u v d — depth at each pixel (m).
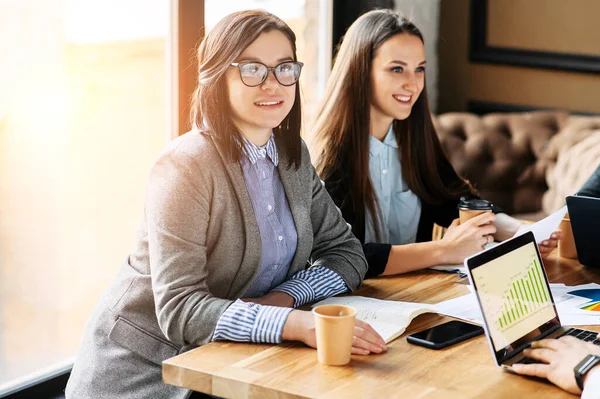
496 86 4.47
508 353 1.58
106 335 1.94
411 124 2.61
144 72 2.80
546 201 3.84
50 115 2.55
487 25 4.44
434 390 1.45
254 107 1.85
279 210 2.01
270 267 1.98
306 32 3.62
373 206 2.47
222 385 1.52
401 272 2.24
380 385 1.47
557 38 4.27
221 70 1.85
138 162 2.85
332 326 1.53
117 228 2.81
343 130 2.45
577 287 2.11
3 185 2.45
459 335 1.71
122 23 2.71
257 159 1.95
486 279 1.60
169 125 2.91
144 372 1.88
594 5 4.14
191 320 1.72
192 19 2.82
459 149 3.96
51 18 2.51
